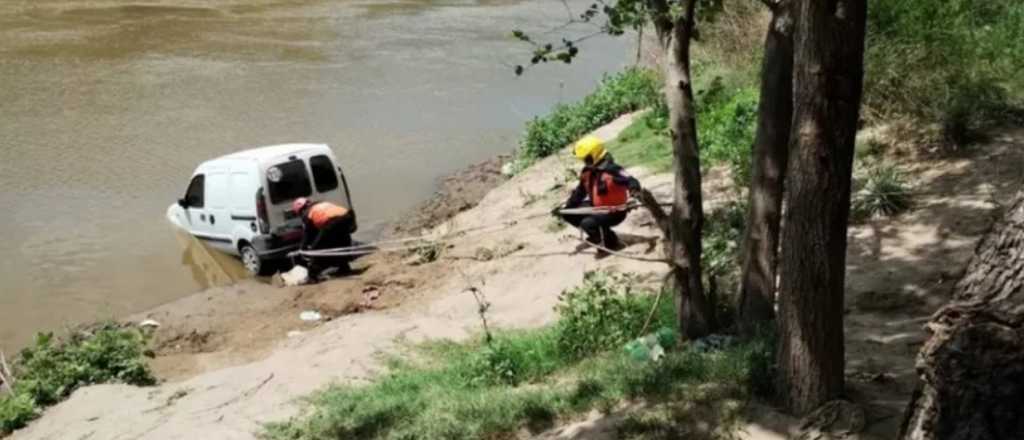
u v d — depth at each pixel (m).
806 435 6.05
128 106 24.31
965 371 3.24
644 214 13.82
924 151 12.11
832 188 5.89
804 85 5.80
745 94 15.64
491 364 9.24
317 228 14.58
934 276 9.07
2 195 18.31
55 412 10.48
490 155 21.11
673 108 8.27
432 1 41.59
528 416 7.75
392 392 9.33
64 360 11.39
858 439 5.94
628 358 8.44
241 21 35.88
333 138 22.19
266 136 21.97
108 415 10.09
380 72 28.55
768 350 7.18
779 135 7.83
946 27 13.74
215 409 9.86
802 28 5.74
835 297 6.11
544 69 29.08
